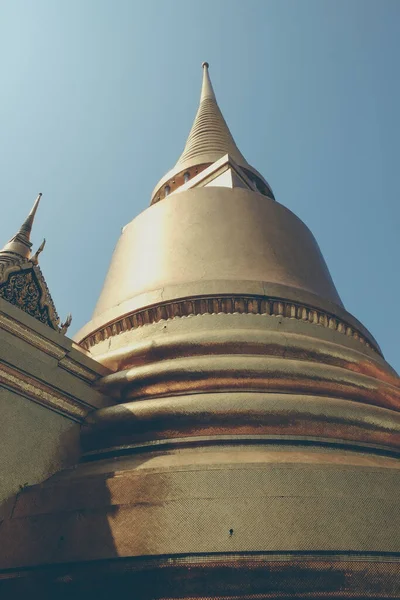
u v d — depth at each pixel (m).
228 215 13.67
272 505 6.43
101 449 8.55
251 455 7.22
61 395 8.78
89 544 6.43
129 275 13.18
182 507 6.43
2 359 8.02
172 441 8.01
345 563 6.03
